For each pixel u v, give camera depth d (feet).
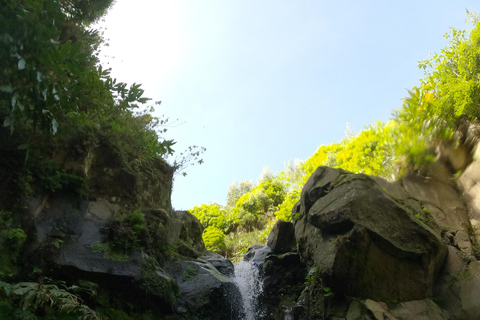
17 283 14.49
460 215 22.94
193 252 23.66
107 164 19.92
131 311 17.22
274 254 25.95
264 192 58.59
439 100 25.93
